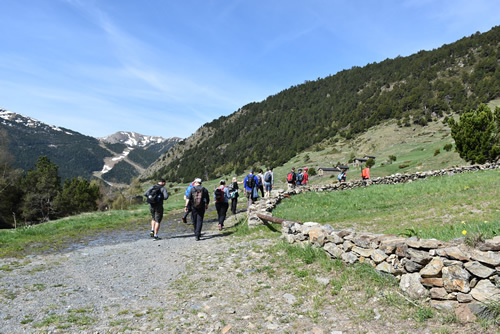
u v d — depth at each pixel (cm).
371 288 438
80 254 855
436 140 12962
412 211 980
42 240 1102
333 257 564
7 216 5775
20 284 579
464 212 859
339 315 389
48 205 6241
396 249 431
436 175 2153
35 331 380
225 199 1111
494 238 362
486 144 3538
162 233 1175
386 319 364
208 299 482
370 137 17575
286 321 389
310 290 472
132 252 852
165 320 411
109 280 600
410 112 19938
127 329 386
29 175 6488
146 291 532
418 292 390
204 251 798
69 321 409
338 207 1228
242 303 457
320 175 10781
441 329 324
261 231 949
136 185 7469
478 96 18562
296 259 613
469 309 338
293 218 1041
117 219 1666
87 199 7025
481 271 338
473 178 1546
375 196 1401
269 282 529
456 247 372
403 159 9906
